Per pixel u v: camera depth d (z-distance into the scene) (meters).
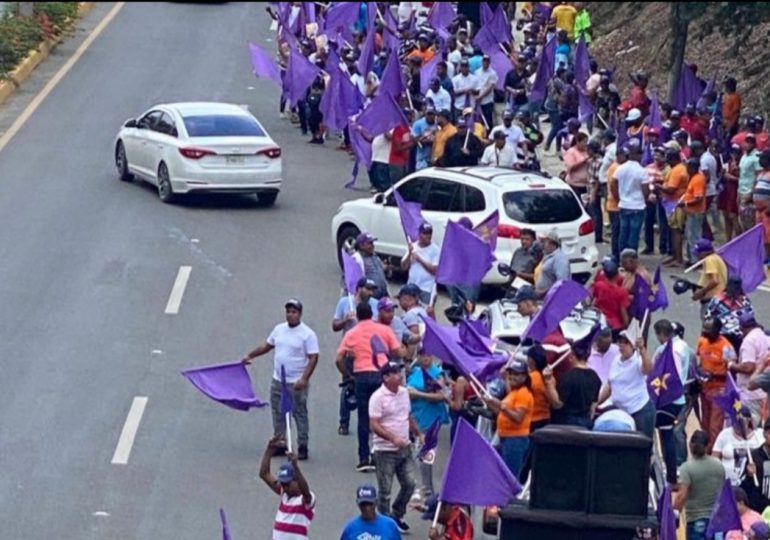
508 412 27.36
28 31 68.56
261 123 60.78
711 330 30.56
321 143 57.91
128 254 43.66
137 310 39.31
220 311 39.53
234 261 43.53
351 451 31.94
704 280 34.41
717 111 47.66
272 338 30.86
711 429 30.48
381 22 60.56
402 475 27.97
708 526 25.36
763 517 26.00
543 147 55.47
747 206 42.44
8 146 55.19
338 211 44.94
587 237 40.53
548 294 30.41
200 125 48.69
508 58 57.16
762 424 29.27
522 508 23.92
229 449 31.77
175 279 41.75
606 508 23.78
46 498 29.12
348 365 30.61
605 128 48.69
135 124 50.81
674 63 51.16
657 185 42.81
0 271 41.75
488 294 41.09
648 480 24.00
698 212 42.38
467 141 46.47
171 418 33.09
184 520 28.53
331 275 42.75
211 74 67.88
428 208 41.22
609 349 29.50
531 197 40.16
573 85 53.25
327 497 29.64
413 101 53.75
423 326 30.52
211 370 30.05
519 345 29.45
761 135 43.16
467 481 23.98
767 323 39.16
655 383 29.05
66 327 37.94
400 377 27.94
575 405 27.78
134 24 77.62
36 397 33.72
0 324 37.91
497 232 37.88
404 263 37.19
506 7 72.06
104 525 28.16
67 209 47.78
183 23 78.44
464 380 28.78
